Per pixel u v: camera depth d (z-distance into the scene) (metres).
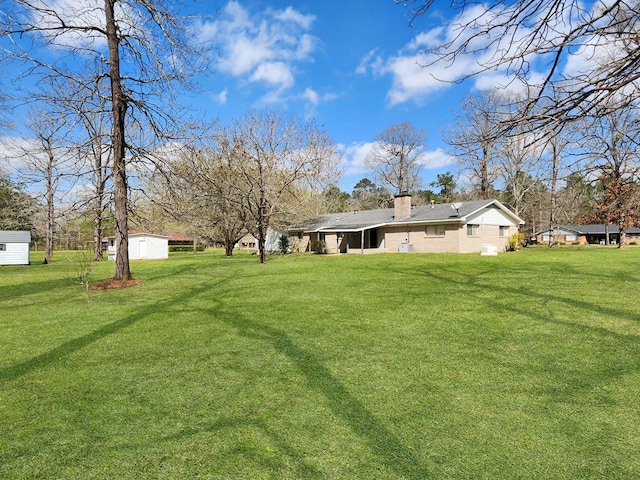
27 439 2.94
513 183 26.56
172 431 3.04
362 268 15.19
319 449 2.75
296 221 26.48
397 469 2.51
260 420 3.20
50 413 3.37
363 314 7.07
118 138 11.73
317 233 30.42
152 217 19.80
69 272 16.91
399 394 3.69
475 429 3.01
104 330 6.29
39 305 8.70
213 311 7.65
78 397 3.71
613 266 13.20
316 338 5.60
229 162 21.20
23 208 25.38
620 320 6.18
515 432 2.96
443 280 11.09
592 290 8.72
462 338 5.50
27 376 4.28
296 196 25.11
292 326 6.31
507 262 15.73
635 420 3.12
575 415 3.22
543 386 3.82
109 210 13.30
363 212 32.19
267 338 5.64
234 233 28.39
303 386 3.90
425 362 4.56
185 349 5.20
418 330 5.94
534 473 2.45
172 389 3.88
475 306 7.49
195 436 2.95
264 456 2.67
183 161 14.11
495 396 3.62
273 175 21.58
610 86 2.49
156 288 11.02
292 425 3.11
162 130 12.48
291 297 8.99
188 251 44.38
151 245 28.05
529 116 2.77
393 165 48.12
